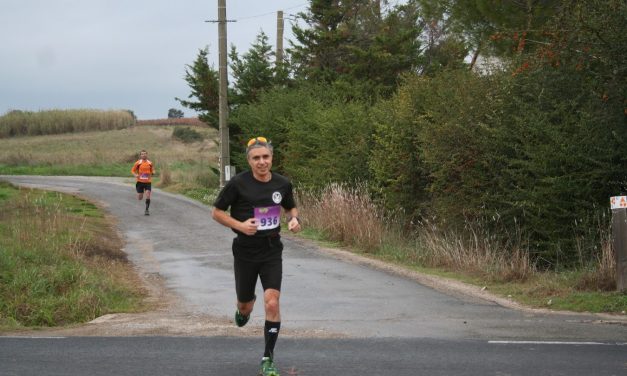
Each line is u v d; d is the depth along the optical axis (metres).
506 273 12.12
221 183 27.30
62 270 12.34
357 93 25.98
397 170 17.56
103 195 30.67
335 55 31.53
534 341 7.66
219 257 15.73
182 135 72.75
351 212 17.88
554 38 12.01
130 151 61.91
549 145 12.75
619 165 12.26
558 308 9.83
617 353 7.02
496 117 13.86
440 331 8.32
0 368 6.58
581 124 12.41
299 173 23.78
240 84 32.41
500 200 13.71
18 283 11.56
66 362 6.82
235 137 30.95
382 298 10.77
